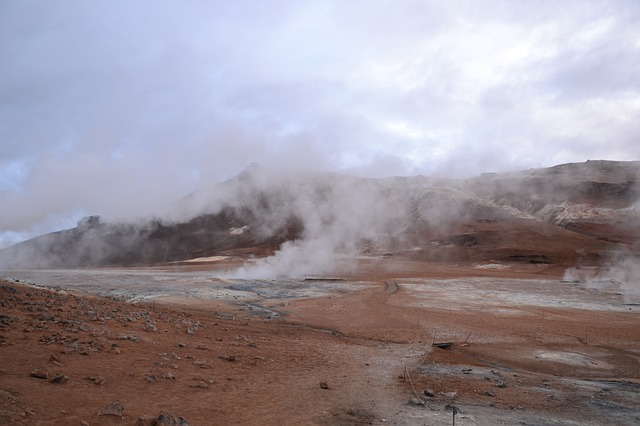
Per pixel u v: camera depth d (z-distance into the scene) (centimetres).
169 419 811
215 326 2209
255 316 3117
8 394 848
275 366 1489
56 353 1197
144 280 5694
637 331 2691
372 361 1712
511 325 2834
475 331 2589
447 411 1133
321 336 2320
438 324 2811
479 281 6253
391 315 3186
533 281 6250
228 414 971
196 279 5878
